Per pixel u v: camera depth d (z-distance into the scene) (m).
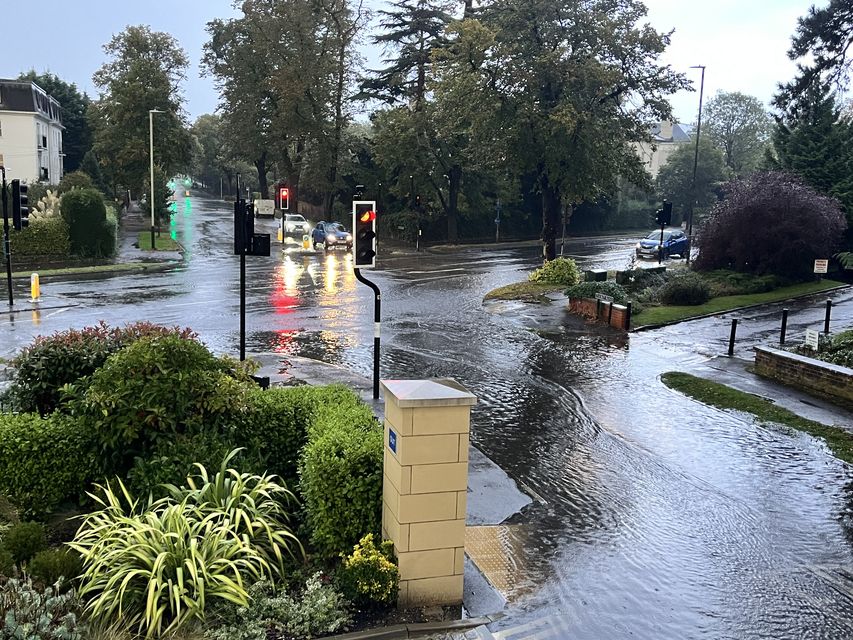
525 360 17.11
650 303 25.41
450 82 33.06
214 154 120.44
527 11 30.75
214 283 29.38
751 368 16.47
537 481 9.51
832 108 38.44
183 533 5.85
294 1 54.22
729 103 88.44
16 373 8.71
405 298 26.48
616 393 14.31
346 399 8.60
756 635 6.05
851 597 6.77
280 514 7.03
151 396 7.15
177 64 63.31
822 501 9.13
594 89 31.11
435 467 6.01
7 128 63.56
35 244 35.38
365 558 6.01
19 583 5.26
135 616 5.39
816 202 29.16
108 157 61.38
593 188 32.78
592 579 6.88
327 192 56.53
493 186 59.03
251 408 7.86
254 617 5.58
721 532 8.13
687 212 79.06
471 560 7.14
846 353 15.37
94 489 7.28
